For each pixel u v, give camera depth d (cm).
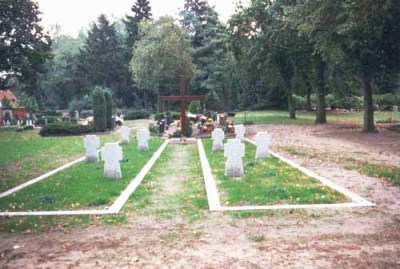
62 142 2983
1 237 790
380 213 893
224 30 4847
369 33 2673
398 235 750
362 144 2322
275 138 2748
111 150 1362
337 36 2791
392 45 2830
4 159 2073
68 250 712
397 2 2284
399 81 5034
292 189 1116
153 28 6300
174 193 1153
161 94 6919
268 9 4106
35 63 3256
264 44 4219
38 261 666
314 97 7262
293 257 652
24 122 5534
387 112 5797
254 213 905
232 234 774
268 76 4981
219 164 1642
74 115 6319
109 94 4019
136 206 1005
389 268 606
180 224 850
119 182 1291
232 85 7106
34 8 3294
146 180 1348
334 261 633
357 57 2939
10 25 3109
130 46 8269
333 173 1389
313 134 3005
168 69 6169
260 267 616
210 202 1008
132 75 7275
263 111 6731
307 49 3925
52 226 851
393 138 2605
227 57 6869
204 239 750
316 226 810
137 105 8006
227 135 2952
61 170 1600
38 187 1249
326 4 2647
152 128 3294
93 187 1217
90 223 868
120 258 670
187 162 1794
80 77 7950
